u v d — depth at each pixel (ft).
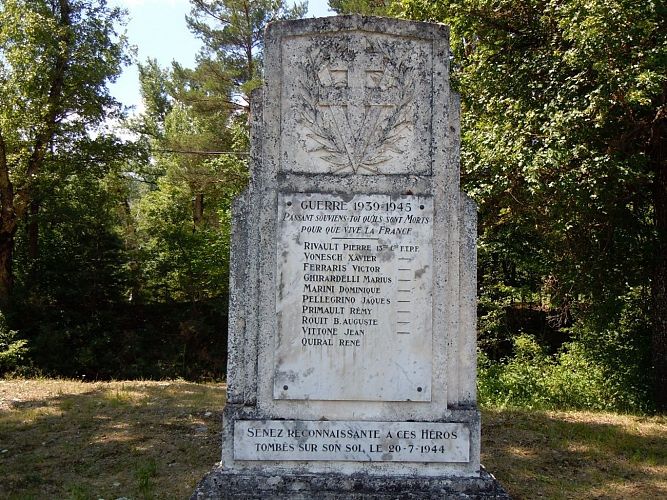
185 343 73.05
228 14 77.92
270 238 16.56
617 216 36.42
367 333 16.29
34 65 58.70
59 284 71.82
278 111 16.80
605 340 41.63
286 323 16.28
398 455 16.06
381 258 16.40
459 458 16.08
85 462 22.89
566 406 37.06
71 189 69.72
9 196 62.18
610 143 32.58
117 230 84.74
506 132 33.83
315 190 16.60
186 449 24.35
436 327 16.46
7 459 23.30
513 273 57.26
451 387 16.49
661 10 29.58
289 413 16.25
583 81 32.65
